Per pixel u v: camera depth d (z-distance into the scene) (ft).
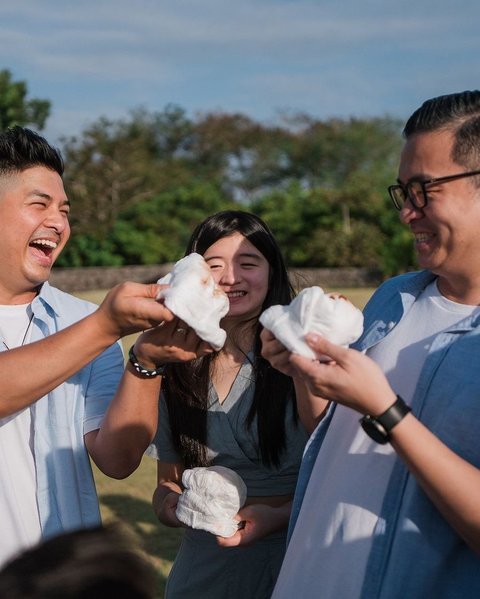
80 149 153.17
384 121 233.35
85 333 7.30
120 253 146.72
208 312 7.15
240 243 9.71
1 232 8.27
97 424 8.85
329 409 7.76
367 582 6.70
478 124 6.41
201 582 9.64
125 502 20.11
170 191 169.27
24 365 7.34
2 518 8.00
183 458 9.97
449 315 7.04
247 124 231.71
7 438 8.30
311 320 6.49
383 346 7.36
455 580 6.55
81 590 4.10
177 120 219.61
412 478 6.71
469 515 5.99
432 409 6.67
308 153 227.81
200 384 9.68
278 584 7.52
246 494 9.41
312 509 7.38
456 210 6.47
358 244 135.13
